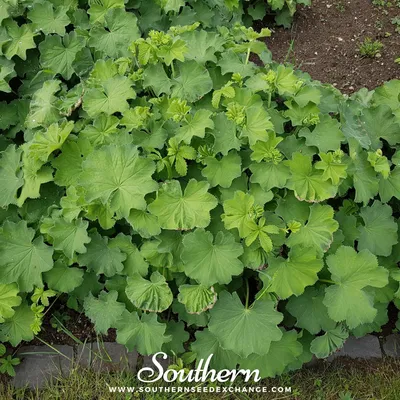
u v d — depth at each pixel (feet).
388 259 2.34
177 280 2.21
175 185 2.11
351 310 2.03
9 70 2.65
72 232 2.19
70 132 2.31
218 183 2.16
